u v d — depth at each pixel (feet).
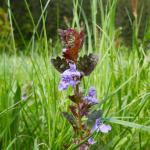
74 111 1.07
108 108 1.31
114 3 1.48
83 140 1.02
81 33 1.04
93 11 1.51
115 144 1.16
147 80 1.63
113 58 1.53
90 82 1.47
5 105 1.34
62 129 1.21
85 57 1.04
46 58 1.35
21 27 8.42
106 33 1.51
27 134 1.26
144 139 1.29
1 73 1.87
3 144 1.18
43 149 1.24
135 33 1.65
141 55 1.60
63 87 0.98
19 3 8.48
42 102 1.34
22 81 2.03
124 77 1.56
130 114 1.38
